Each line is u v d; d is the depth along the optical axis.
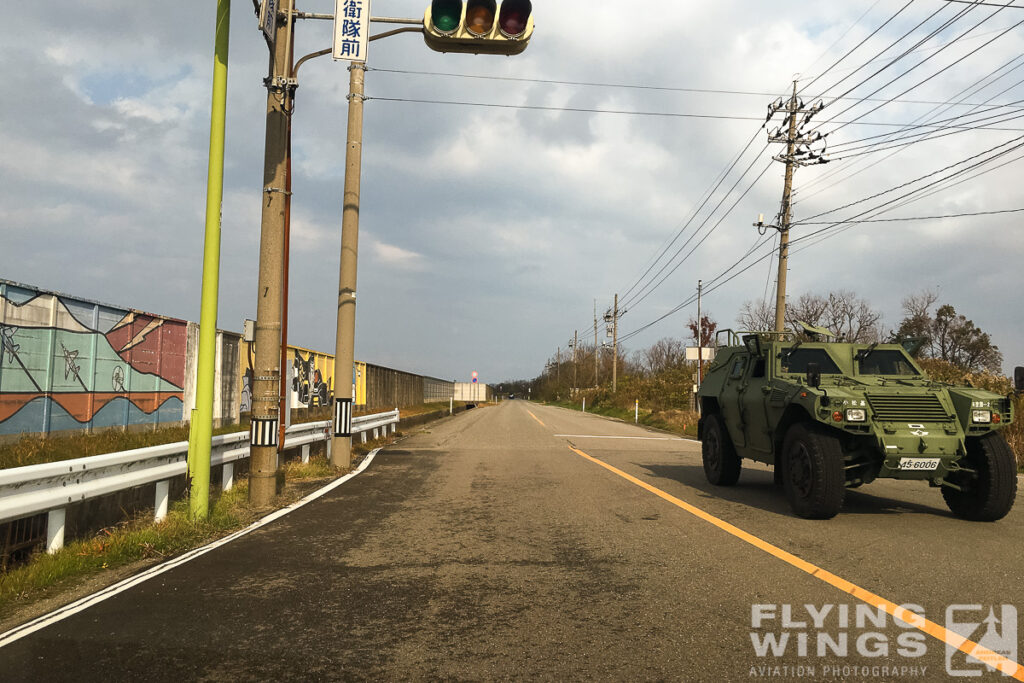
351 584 5.09
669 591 4.91
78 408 12.16
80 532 6.43
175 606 4.57
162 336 15.19
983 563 5.69
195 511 7.15
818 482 7.43
